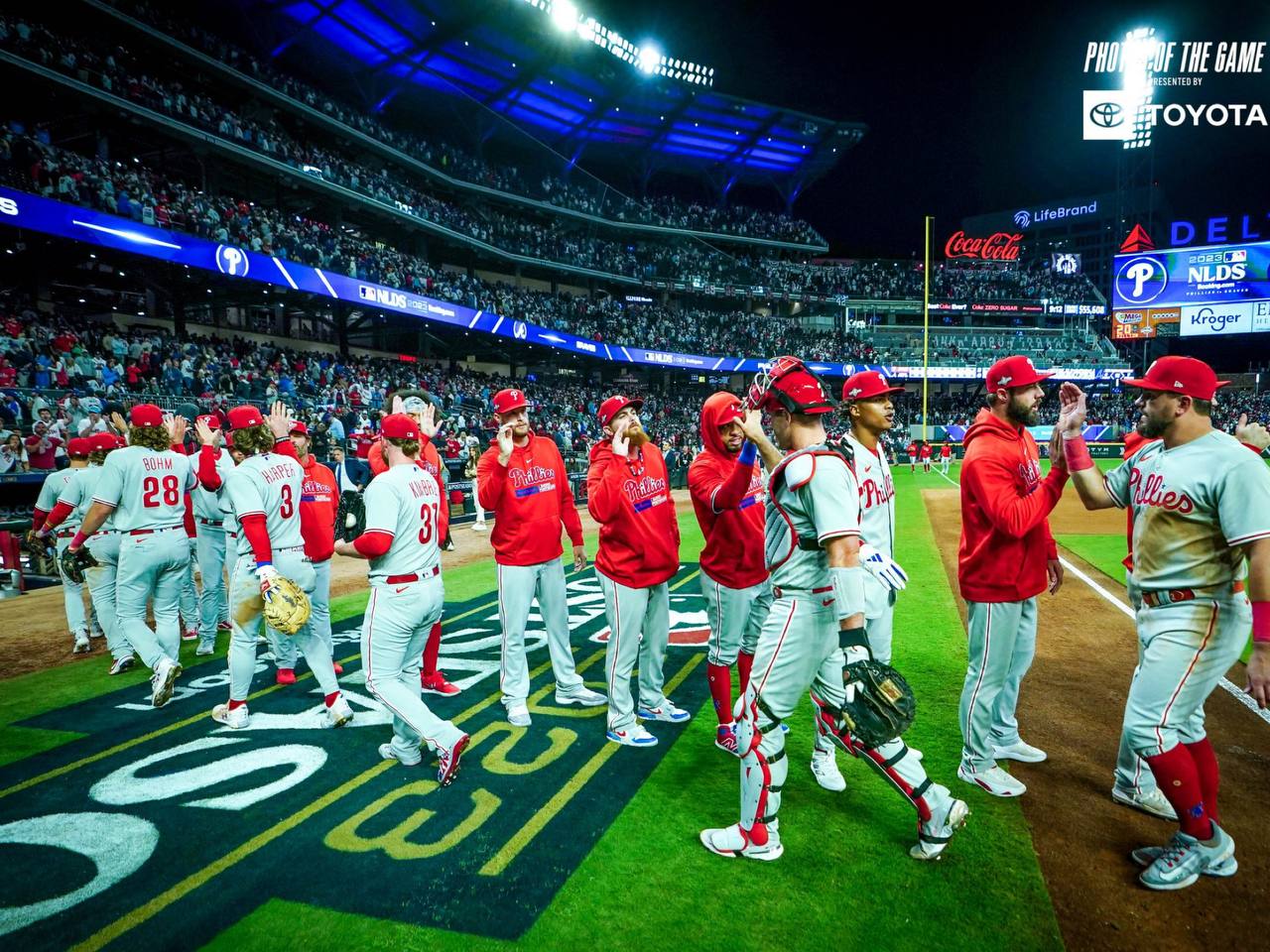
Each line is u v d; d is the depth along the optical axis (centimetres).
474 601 822
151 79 2055
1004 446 339
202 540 632
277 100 2459
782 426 295
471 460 1564
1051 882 292
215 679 562
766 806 300
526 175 4122
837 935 260
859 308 5128
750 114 4381
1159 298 4481
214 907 281
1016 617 353
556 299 3581
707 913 272
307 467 510
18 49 1616
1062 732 438
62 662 616
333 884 294
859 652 268
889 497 375
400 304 2380
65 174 1527
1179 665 288
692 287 4334
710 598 423
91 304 1978
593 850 315
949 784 371
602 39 3478
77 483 611
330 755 417
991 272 5709
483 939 260
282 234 2042
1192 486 287
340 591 894
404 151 3062
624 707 428
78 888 295
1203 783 300
